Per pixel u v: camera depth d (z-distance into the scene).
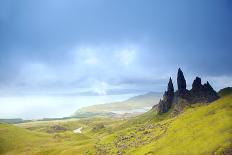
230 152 144.25
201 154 155.00
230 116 181.12
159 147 192.88
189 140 177.88
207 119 194.62
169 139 197.25
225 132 164.00
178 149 173.75
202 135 174.62
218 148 151.75
